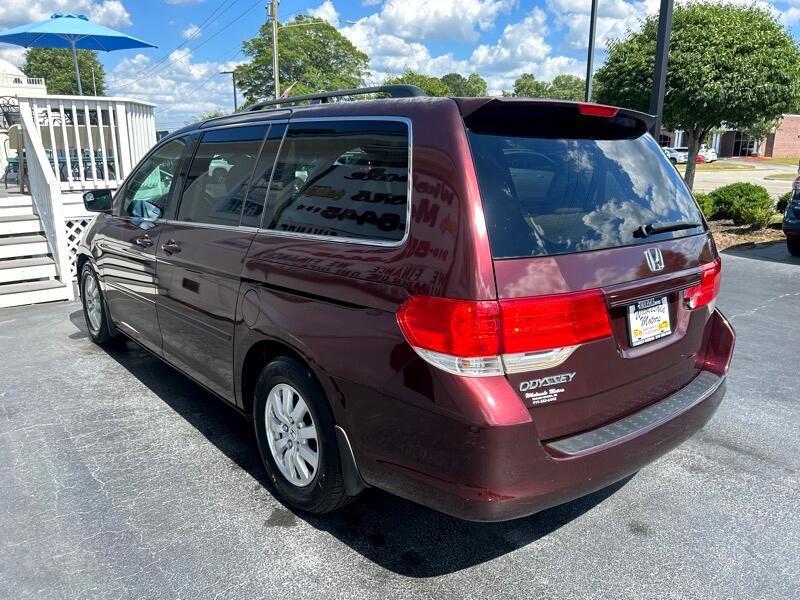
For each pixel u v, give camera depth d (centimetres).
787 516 302
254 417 315
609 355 243
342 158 276
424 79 5588
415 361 225
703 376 304
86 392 449
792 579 257
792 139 6009
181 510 303
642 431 249
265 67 6494
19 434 382
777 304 682
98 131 945
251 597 244
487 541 283
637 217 267
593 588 251
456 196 224
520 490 219
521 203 232
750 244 1045
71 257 824
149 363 510
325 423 266
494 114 245
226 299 322
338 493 274
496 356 214
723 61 988
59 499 311
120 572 258
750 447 370
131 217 450
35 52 6969
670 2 698
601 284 236
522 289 217
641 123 303
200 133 389
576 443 233
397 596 246
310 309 266
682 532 289
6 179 1088
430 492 229
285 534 285
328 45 6856
